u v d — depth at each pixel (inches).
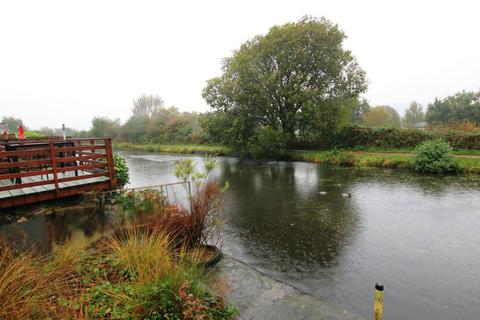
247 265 233.3
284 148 1029.2
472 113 2009.1
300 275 228.2
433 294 201.2
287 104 1016.2
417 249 267.9
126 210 252.2
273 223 347.9
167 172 802.2
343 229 321.7
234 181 630.5
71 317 114.9
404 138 859.4
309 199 451.5
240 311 169.5
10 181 293.7
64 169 254.8
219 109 1128.8
